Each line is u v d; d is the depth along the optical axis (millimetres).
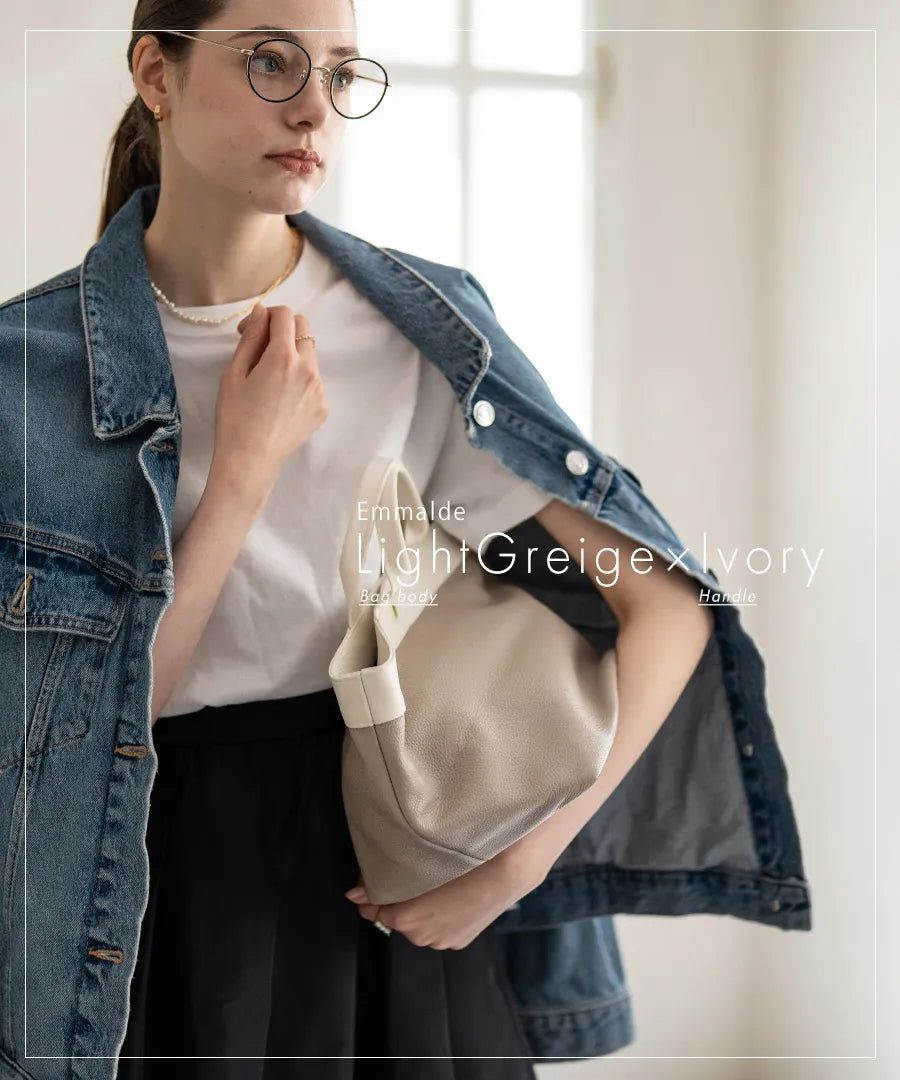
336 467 1063
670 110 1796
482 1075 1123
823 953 1823
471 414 1075
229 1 934
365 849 965
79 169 1551
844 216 1699
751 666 1177
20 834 945
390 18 1695
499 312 1768
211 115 950
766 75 1817
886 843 1679
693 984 1938
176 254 1052
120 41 1550
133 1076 1002
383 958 1088
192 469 1039
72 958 928
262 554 1031
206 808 1026
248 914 1017
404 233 1723
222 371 1049
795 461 1823
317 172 975
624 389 1817
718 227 1826
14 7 1508
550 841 1010
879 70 1626
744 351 1853
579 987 1334
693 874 1246
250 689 1036
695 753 1233
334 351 1082
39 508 948
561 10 1754
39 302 1046
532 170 1763
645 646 1086
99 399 980
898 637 1632
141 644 934
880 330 1643
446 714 944
